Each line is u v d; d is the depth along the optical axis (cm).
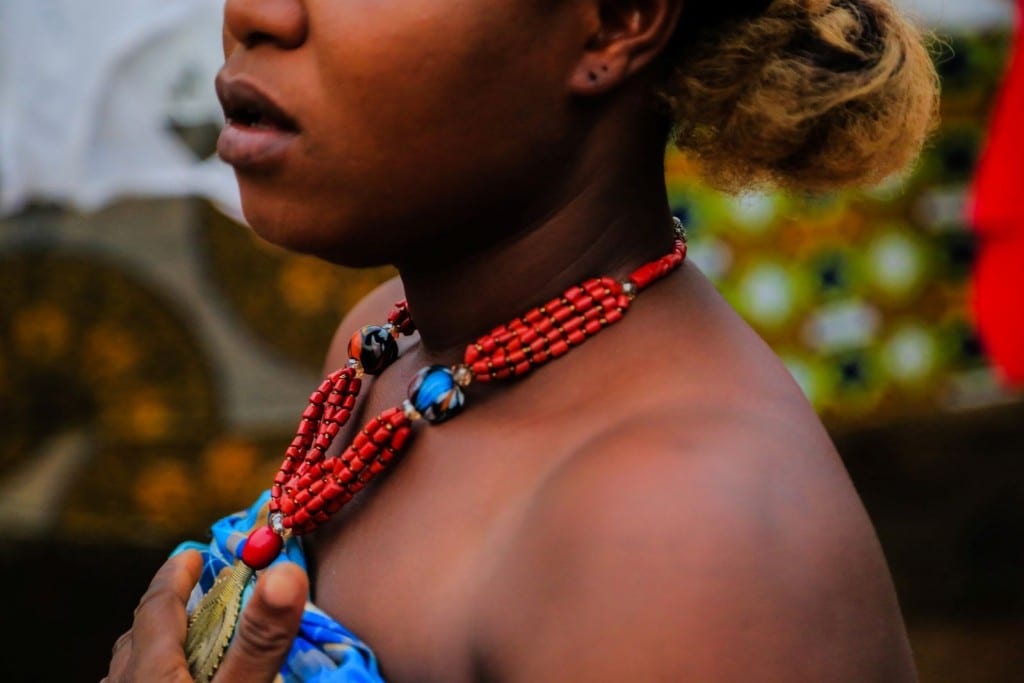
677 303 138
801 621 113
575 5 128
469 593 123
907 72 147
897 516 608
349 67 125
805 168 148
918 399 477
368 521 142
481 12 124
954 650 554
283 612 121
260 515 153
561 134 132
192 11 359
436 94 125
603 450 120
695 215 447
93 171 365
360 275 486
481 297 140
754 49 137
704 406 124
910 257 468
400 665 127
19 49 360
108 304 493
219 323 492
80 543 570
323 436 152
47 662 536
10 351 496
